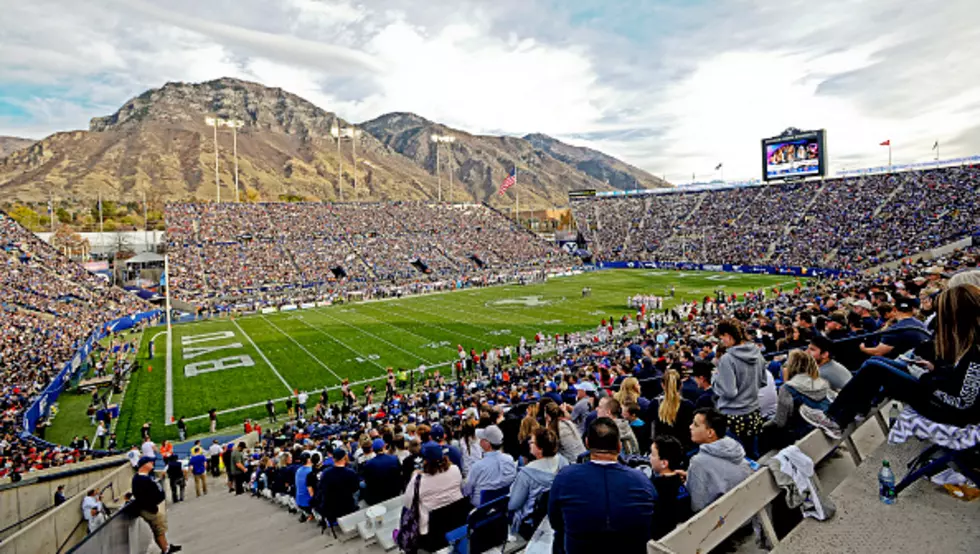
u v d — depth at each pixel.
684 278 66.44
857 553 3.16
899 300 9.29
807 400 5.51
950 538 3.17
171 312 50.72
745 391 5.57
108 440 22.52
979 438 3.33
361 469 9.55
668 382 6.17
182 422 22.86
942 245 55.34
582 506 3.35
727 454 4.18
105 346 38.66
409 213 86.25
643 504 3.38
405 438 10.65
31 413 22.94
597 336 34.91
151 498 7.35
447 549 5.82
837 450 5.21
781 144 78.38
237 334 41.72
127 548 6.82
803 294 33.41
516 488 5.12
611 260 85.88
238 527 9.67
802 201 78.88
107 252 83.00
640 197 102.50
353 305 54.28
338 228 76.44
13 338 33.59
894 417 5.25
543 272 71.75
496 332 39.09
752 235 76.69
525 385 18.84
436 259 74.50
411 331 40.41
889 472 3.64
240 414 25.45
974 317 3.35
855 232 66.62
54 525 7.98
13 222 54.53
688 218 89.00
